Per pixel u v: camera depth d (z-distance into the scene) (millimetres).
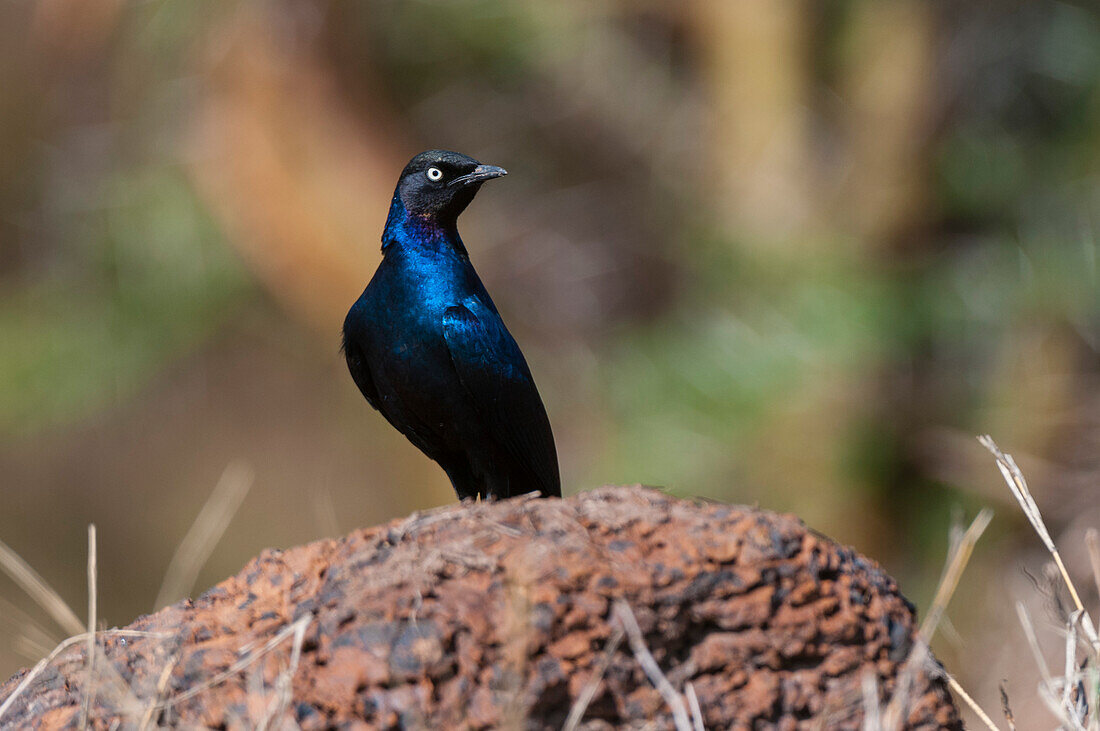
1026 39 15250
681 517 4312
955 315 14742
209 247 16172
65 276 17062
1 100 17156
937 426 14422
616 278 16844
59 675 4512
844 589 4258
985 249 15156
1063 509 14047
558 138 16844
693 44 16438
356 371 6914
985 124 15469
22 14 17078
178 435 20297
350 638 4012
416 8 15602
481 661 3953
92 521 20031
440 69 16172
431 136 16438
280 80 15023
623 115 16531
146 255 16266
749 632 4098
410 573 4137
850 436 14109
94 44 16297
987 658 11930
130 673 4320
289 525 19547
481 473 6879
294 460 20000
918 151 15023
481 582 4109
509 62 16391
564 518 4328
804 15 15219
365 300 6727
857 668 4176
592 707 3936
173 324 16625
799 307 14562
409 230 6695
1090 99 15344
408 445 17234
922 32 15047
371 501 19031
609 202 16891
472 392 6594
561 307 16844
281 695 3891
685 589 4074
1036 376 14484
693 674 4062
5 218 17312
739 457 14266
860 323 14305
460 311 6562
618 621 3982
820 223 15031
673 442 14359
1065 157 15367
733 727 4020
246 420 20156
